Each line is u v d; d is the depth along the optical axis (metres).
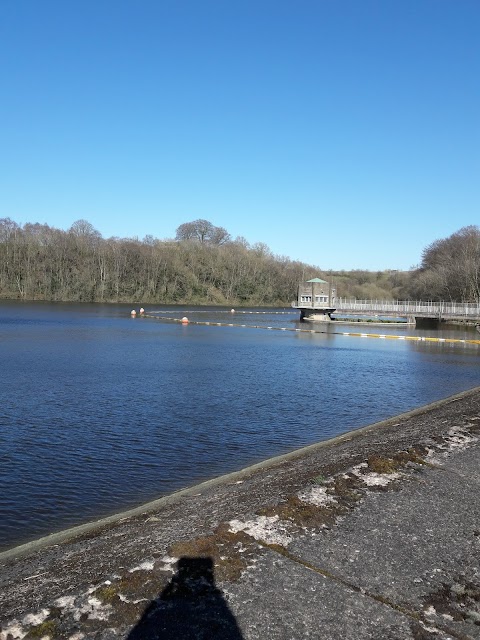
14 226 171.38
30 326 70.19
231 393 29.17
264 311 147.12
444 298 126.81
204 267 176.75
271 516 11.83
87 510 13.70
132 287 160.62
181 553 10.13
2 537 12.12
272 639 7.82
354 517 12.06
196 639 7.75
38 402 25.38
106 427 21.44
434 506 12.95
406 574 9.76
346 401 28.38
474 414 23.52
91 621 8.09
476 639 7.97
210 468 17.11
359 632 8.04
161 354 45.62
